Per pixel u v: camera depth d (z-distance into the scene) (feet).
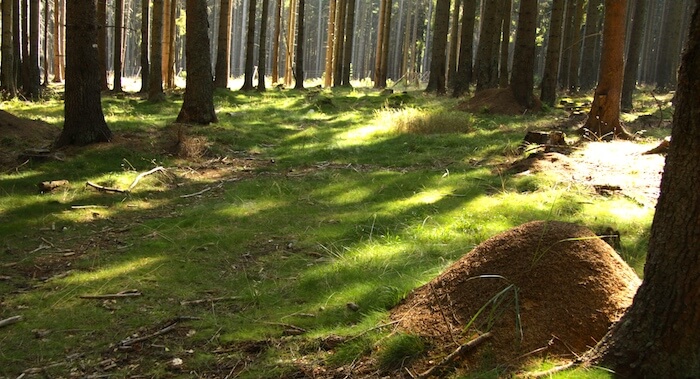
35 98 66.23
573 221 21.76
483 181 29.14
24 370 12.89
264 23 89.20
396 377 11.66
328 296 16.15
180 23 121.39
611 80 41.93
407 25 156.97
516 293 11.79
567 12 91.35
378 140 43.73
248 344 13.70
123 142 37.06
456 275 13.48
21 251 20.56
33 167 31.65
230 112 59.93
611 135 41.91
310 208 25.75
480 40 72.38
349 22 104.88
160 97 66.28
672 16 106.01
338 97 79.92
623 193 25.72
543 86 67.00
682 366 9.72
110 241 21.66
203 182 31.63
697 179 9.61
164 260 19.43
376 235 21.47
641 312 10.27
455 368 11.45
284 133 48.21
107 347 13.87
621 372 10.23
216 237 21.66
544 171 30.09
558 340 11.46
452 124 47.11
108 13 183.73
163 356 13.42
